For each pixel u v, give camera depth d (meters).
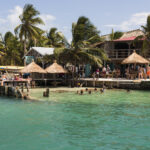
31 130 11.44
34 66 33.62
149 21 37.72
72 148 8.99
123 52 38.12
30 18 49.06
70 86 35.41
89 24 37.28
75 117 14.26
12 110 16.61
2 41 64.50
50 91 28.42
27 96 22.48
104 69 37.09
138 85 29.39
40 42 58.28
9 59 61.41
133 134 10.70
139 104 19.05
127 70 33.84
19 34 49.47
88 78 38.22
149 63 34.91
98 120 13.44
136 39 37.03
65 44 35.22
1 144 9.51
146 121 13.17
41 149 8.95
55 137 10.34
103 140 9.88
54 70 33.66
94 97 23.27
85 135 10.61
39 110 16.53
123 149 8.86
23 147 9.16
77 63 37.31
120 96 23.97
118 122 12.97
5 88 25.55
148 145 9.29
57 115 14.80
